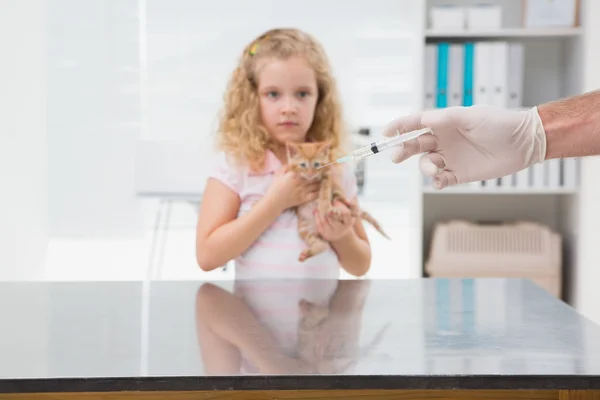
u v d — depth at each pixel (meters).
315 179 2.11
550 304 1.46
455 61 3.21
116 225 4.50
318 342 1.17
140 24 4.37
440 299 1.52
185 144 3.57
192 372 1.02
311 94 2.27
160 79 4.40
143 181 3.58
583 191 3.21
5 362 1.07
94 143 4.43
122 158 4.45
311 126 2.35
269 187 2.20
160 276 4.50
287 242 2.15
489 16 3.21
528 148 1.52
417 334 1.22
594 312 3.24
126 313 1.39
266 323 1.30
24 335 1.23
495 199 3.56
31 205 4.32
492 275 3.26
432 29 3.21
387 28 4.31
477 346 1.15
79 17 4.36
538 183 3.27
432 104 3.23
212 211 2.19
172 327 1.28
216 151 2.29
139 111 4.42
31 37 4.23
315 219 2.15
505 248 3.28
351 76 4.33
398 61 4.32
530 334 1.22
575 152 1.52
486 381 1.01
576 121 1.50
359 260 2.24
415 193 3.32
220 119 2.34
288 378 1.00
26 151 4.27
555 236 3.28
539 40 3.49
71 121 4.41
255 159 2.23
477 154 1.56
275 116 2.25
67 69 4.38
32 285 1.69
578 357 1.09
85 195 4.46
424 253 3.56
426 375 1.01
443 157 1.58
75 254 4.48
